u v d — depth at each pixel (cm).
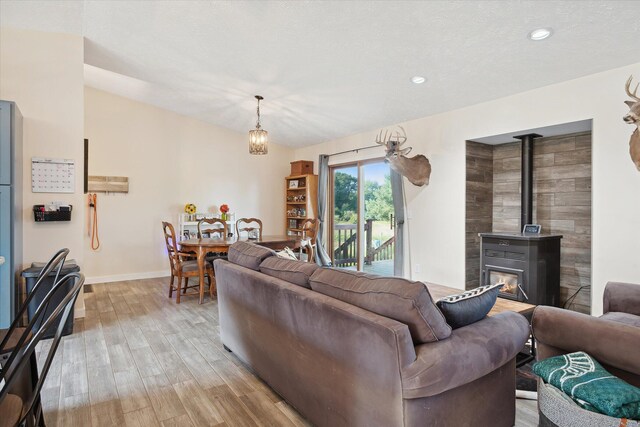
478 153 462
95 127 546
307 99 489
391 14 285
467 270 451
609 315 239
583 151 397
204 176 646
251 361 243
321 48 350
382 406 143
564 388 155
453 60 342
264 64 399
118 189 562
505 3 256
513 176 463
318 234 663
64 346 298
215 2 302
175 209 616
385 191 582
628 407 141
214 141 656
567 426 151
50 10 326
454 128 458
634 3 242
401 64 361
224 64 411
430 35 305
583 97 343
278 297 204
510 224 466
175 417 199
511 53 317
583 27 271
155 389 229
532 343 262
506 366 177
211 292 469
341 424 164
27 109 347
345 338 157
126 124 571
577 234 402
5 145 296
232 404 212
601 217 331
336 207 679
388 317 149
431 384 136
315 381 179
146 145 588
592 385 148
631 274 314
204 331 337
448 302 161
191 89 503
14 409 118
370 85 418
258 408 208
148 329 341
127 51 402
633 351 155
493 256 396
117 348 295
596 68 326
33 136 349
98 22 346
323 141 679
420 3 268
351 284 171
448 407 149
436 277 481
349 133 612
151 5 315
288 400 205
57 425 191
